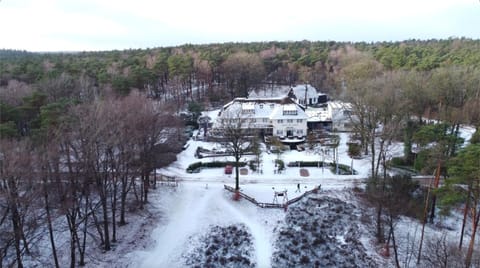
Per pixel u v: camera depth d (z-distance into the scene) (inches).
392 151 2496.3
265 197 1989.4
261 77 4894.2
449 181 1282.0
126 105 1771.7
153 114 1868.8
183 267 1422.2
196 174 2294.5
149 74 3651.6
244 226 1718.8
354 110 2493.8
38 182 1201.4
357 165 2416.3
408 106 2395.4
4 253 1136.2
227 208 1875.0
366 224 1739.7
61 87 2967.5
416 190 1862.7
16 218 1093.1
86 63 4325.8
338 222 1763.0
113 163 1382.9
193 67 4471.0
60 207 1244.5
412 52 4662.9
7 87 3100.4
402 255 1515.7
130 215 1740.9
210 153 2600.9
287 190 2058.3
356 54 5022.1
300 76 4955.7
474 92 2783.0
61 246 1454.2
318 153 2549.2
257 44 7583.7
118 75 3521.2
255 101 3213.6
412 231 1674.5
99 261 1393.9
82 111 1499.8
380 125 2839.6
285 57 5497.1
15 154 1071.0
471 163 1195.9
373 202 1781.5
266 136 2972.4
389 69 4072.3
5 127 1454.2
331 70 5064.0
